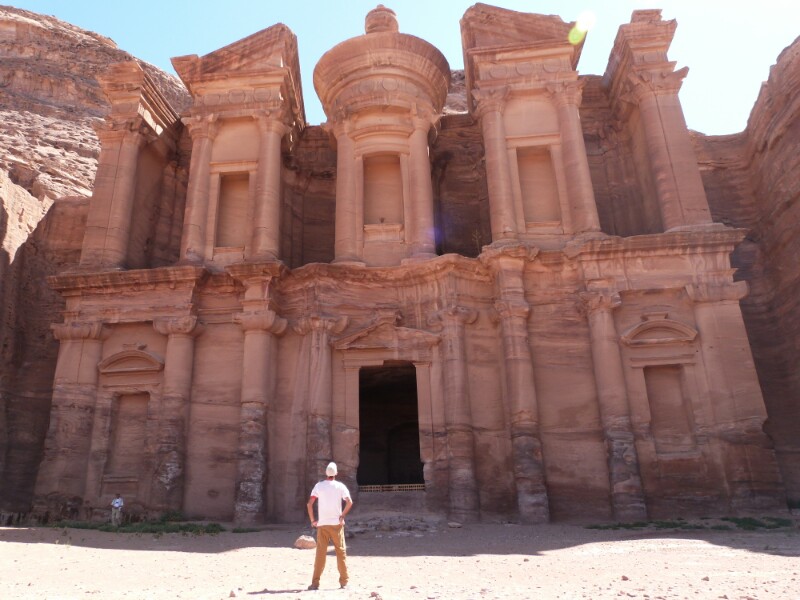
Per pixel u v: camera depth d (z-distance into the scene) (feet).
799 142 78.13
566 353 68.49
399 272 72.02
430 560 35.65
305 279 72.43
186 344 70.49
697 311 68.18
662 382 67.62
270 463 66.08
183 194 92.07
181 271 71.77
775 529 51.78
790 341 78.84
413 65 83.51
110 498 66.80
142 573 31.19
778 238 82.79
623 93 86.17
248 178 82.94
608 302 67.56
